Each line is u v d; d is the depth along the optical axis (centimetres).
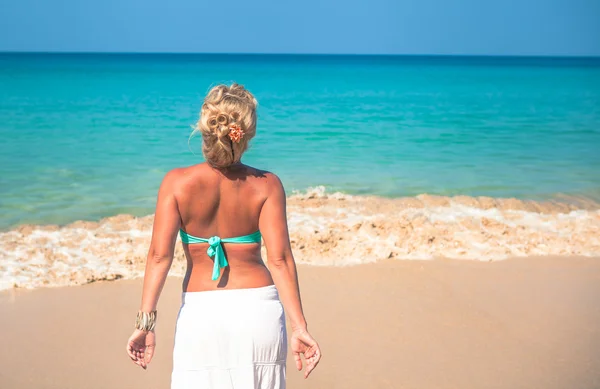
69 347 443
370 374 408
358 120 1984
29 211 804
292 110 2295
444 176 1095
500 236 707
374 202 863
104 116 1964
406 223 730
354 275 585
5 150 1292
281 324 240
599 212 833
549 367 416
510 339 457
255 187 242
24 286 548
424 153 1363
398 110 2355
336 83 4278
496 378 402
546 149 1435
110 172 1082
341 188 982
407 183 1029
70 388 390
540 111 2381
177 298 529
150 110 2166
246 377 230
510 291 550
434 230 712
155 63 9656
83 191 932
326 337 458
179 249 633
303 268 602
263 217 243
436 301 527
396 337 460
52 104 2341
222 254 239
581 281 578
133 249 645
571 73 6675
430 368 415
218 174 240
